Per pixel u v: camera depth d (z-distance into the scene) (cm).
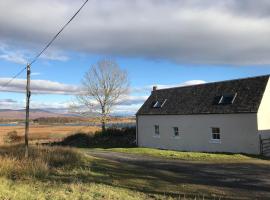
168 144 3769
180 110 3653
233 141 3080
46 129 8069
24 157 1958
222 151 3170
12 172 1516
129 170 1911
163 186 1450
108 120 5422
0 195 1030
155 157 2830
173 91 4084
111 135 4959
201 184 1530
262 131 2931
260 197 1277
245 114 2995
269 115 3030
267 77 3128
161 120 3875
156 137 3938
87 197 1086
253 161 2455
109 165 2083
